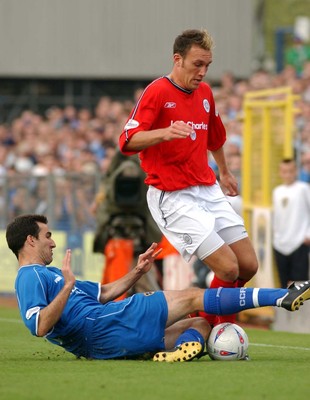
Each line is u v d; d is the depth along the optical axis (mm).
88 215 52375
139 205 37875
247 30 80562
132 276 24969
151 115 24891
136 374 21594
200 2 81000
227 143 49469
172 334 24281
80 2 82125
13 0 82250
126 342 23734
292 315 37750
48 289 23812
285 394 19125
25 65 82688
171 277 43562
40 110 84812
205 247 25109
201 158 25672
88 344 24094
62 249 53938
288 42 92188
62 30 82500
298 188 41906
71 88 84438
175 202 25516
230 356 24219
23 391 19500
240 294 23469
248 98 44219
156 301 23781
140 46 82125
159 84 25094
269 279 43031
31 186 54875
